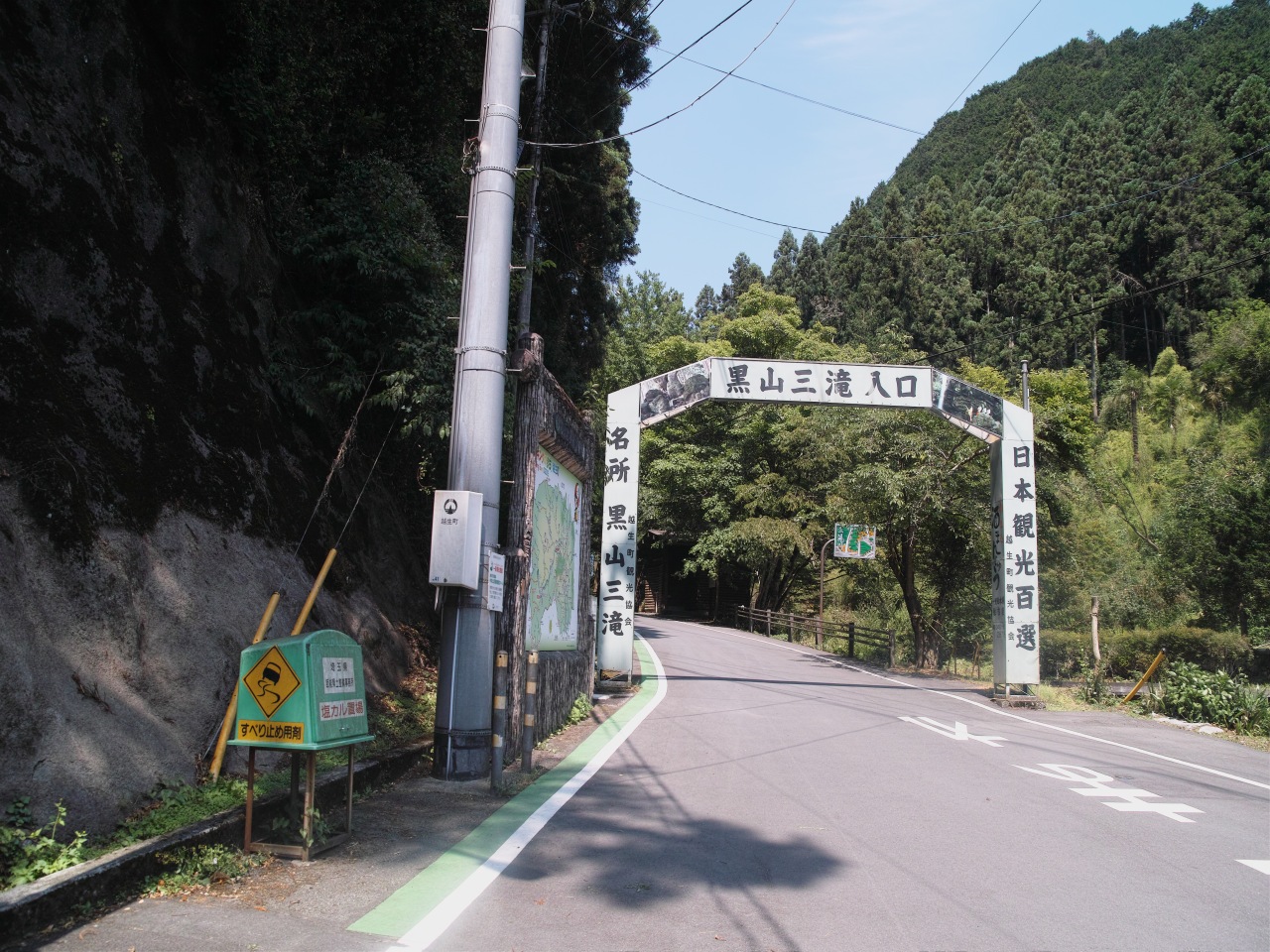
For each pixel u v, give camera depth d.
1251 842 6.77
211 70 9.91
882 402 17.08
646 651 23.16
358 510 11.20
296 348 10.54
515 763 8.89
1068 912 5.05
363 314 11.53
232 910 4.60
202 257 8.95
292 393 9.90
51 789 4.89
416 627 12.05
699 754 9.80
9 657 5.03
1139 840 6.73
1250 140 56.25
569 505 12.66
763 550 34.72
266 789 6.25
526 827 6.55
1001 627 16.80
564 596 12.26
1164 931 4.78
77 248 7.06
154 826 5.24
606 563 16.34
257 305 9.96
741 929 4.66
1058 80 91.81
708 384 17.12
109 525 6.34
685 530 40.12
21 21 7.16
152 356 7.65
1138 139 62.41
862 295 57.53
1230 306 46.97
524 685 9.21
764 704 14.20
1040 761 10.15
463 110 14.80
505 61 8.92
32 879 4.36
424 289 11.56
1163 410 42.75
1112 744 11.90
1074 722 14.22
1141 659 22.50
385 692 9.88
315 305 11.30
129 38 8.37
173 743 6.03
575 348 23.12
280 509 8.98
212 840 5.26
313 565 9.31
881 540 23.92
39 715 5.06
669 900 5.08
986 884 5.54
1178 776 9.54
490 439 8.50
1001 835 6.74
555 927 4.61
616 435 16.80
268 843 5.55
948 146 91.75
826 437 23.41
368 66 12.66
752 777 8.60
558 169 20.17
